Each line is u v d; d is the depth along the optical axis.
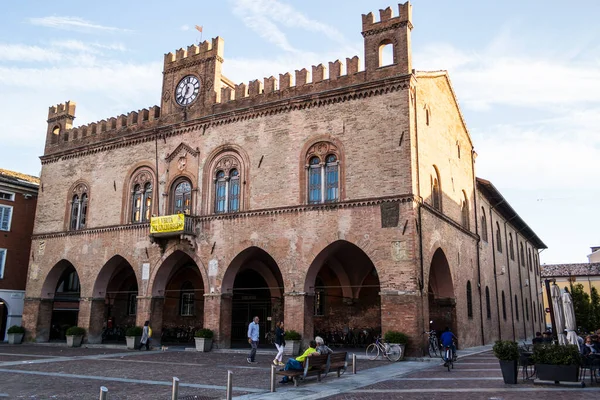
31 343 39.09
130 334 33.91
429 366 23.53
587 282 84.25
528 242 66.50
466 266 36.19
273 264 37.78
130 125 38.94
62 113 43.50
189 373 21.09
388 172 28.09
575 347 17.38
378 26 30.16
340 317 37.25
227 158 33.88
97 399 15.03
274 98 32.84
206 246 32.97
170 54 38.34
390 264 26.98
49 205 41.97
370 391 16.39
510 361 17.67
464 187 38.88
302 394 15.76
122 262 39.12
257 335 25.50
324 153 30.34
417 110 29.58
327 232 28.97
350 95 30.06
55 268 40.31
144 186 37.22
